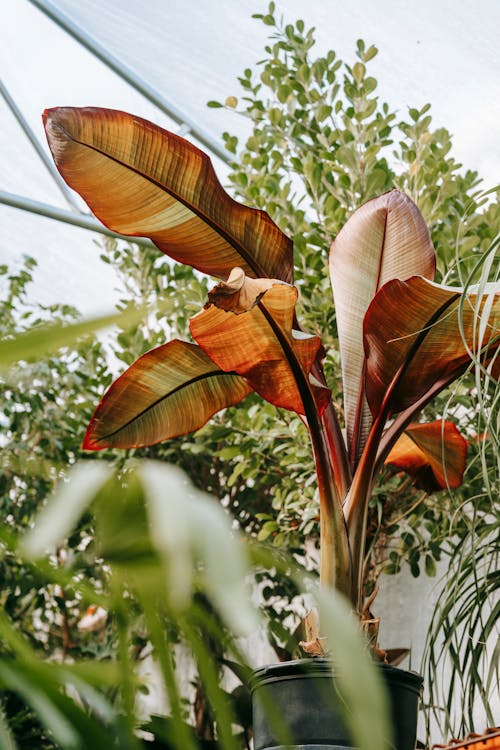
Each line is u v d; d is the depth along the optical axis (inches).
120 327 12.9
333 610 10.9
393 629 142.5
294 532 128.6
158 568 10.9
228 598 9.0
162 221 90.4
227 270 93.7
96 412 93.4
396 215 98.5
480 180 129.6
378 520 109.5
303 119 133.3
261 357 80.7
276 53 134.6
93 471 10.8
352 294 97.0
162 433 96.5
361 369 93.8
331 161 131.3
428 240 96.1
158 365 91.6
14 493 131.1
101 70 157.8
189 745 12.3
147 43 149.3
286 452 123.5
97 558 10.9
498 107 139.1
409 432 100.1
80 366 154.3
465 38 131.0
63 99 163.8
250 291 70.1
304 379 80.9
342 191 127.3
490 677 70.2
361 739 9.9
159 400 94.5
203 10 141.5
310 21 139.7
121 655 13.3
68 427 150.9
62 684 13.0
